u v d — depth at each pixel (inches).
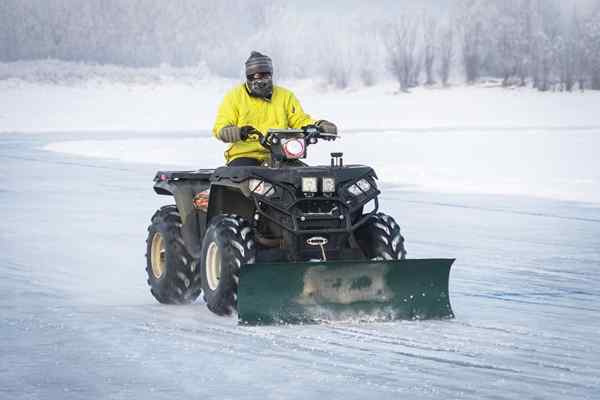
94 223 1159.0
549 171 1953.7
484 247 968.3
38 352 497.7
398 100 7150.6
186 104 6722.4
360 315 563.2
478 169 2010.3
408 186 1659.7
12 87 7731.3
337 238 576.7
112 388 422.9
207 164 2178.9
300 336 523.2
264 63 634.2
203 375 444.1
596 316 608.7
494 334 538.6
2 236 1039.0
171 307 637.9
